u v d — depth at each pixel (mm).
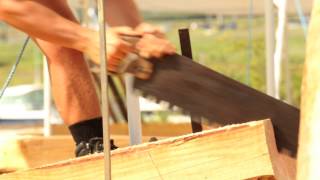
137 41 4188
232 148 4332
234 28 27516
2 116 17375
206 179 4418
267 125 4223
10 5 4438
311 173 3137
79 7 13773
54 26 4418
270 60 9656
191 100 4211
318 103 3174
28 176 4910
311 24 3295
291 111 4238
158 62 4203
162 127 10227
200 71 4238
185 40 5133
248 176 4273
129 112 6059
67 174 4789
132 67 4188
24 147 6371
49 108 11031
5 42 38594
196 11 17172
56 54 5977
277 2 11102
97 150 5816
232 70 25703
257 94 4266
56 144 6504
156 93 4219
